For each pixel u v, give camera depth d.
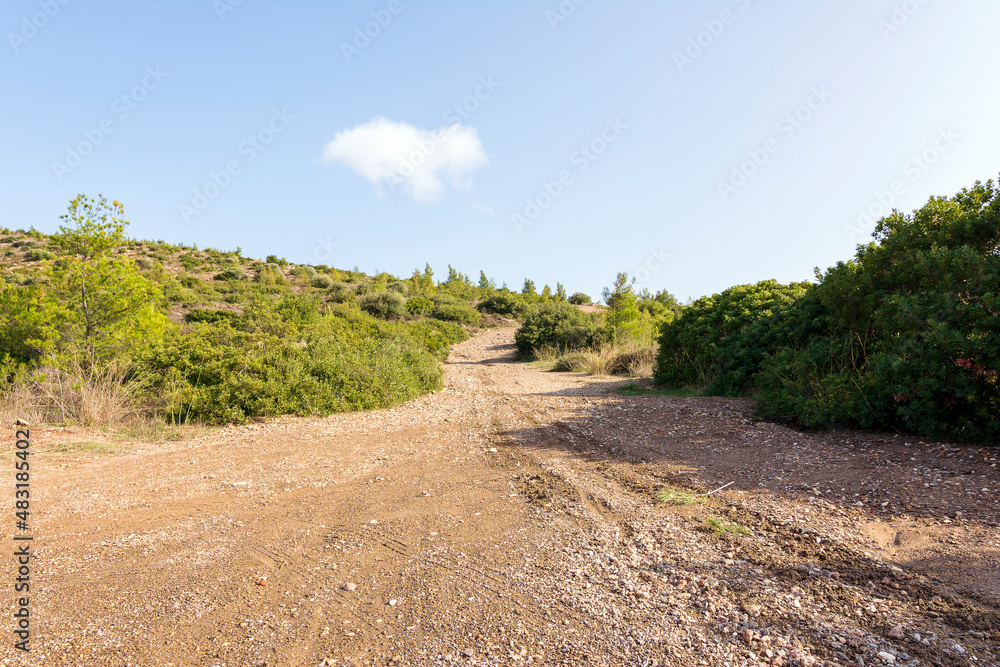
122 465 5.21
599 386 11.84
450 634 2.20
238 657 2.06
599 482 4.40
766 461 4.73
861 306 6.44
